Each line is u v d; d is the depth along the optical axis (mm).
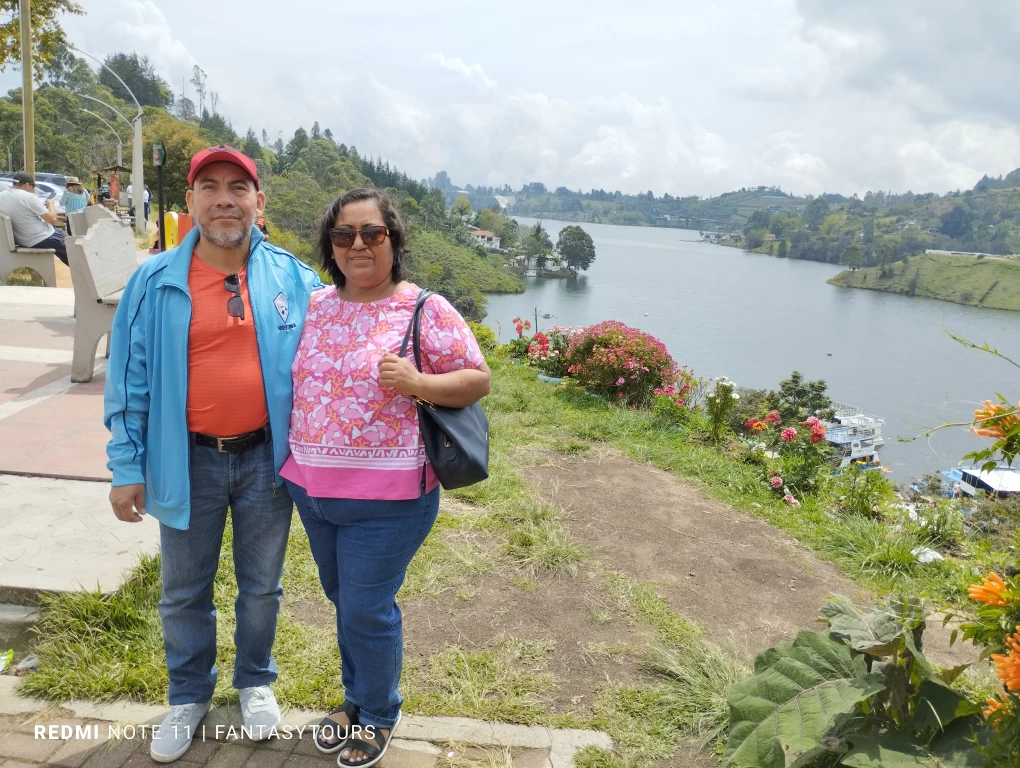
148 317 2045
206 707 2293
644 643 2924
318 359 2053
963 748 1740
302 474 2041
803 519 4438
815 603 3393
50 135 69125
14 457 3752
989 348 1777
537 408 6324
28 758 2098
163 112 100312
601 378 7262
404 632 2885
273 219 79812
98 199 22328
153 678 2432
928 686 1862
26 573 2727
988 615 1813
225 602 2938
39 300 7754
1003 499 4570
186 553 2133
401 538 2029
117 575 2758
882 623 1953
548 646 2855
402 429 1998
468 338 2041
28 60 15586
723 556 3816
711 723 2441
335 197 2064
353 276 2031
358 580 2021
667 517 4289
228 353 2053
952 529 4395
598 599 3260
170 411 2035
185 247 2084
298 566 3264
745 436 6395
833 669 1940
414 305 2066
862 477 4973
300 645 2707
